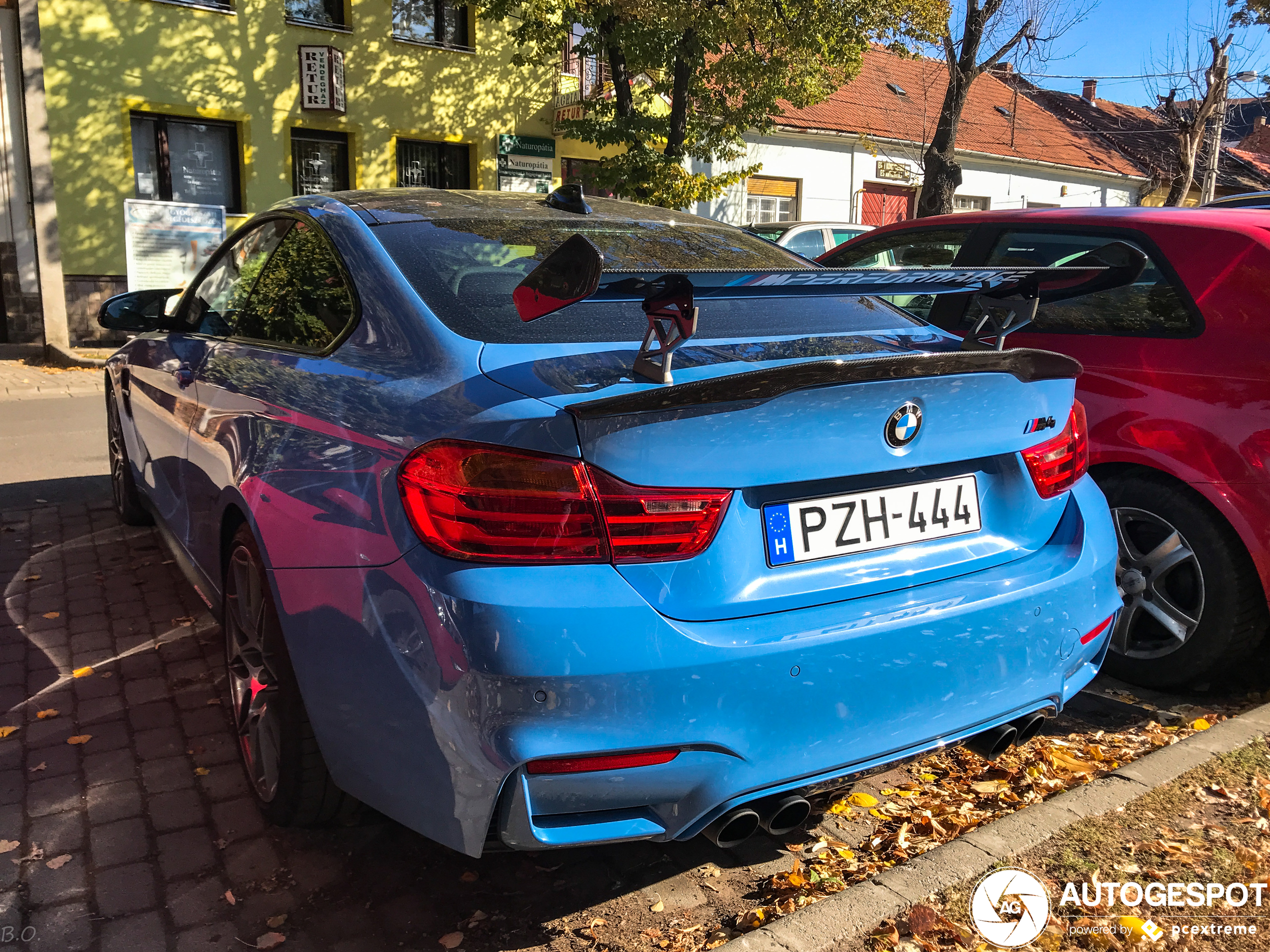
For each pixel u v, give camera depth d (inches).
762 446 71.7
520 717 65.4
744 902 85.8
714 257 107.7
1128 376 126.2
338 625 76.2
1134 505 126.6
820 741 73.7
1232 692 129.3
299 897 85.4
